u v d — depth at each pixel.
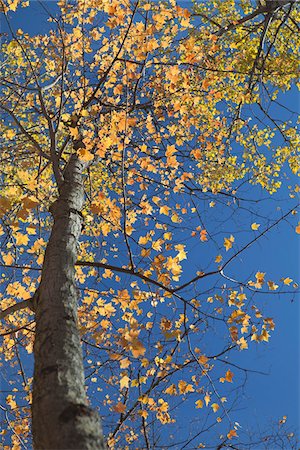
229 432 3.74
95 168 6.03
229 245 3.55
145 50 3.92
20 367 4.06
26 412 4.10
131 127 5.01
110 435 3.94
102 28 4.78
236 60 6.93
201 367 3.56
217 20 7.07
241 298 3.67
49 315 2.15
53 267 2.57
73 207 3.29
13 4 4.18
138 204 4.38
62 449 1.39
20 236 3.30
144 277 3.20
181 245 3.55
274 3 5.70
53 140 3.52
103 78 3.97
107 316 3.78
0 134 5.13
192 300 3.75
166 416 3.85
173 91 4.76
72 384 1.73
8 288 3.69
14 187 4.29
